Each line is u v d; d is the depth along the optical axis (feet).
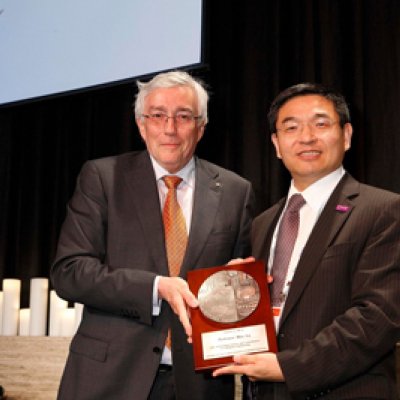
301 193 6.16
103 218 6.55
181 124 6.66
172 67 9.31
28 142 12.46
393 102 9.49
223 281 5.83
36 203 12.21
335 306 5.45
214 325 5.68
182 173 6.88
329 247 5.60
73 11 10.43
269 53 10.59
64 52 10.35
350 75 9.89
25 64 10.69
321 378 5.12
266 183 10.46
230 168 10.78
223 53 10.98
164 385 6.23
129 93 11.77
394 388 5.41
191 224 6.50
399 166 9.31
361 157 9.58
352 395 5.26
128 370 6.08
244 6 10.94
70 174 12.19
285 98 6.30
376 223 5.55
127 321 6.21
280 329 5.63
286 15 10.62
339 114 6.17
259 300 5.74
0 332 10.34
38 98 10.44
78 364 6.16
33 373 9.62
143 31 9.70
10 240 12.35
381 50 9.70
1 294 10.41
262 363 5.28
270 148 10.41
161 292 5.92
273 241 6.29
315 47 10.23
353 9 9.97
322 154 6.01
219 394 6.33
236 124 10.82
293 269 5.89
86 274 6.15
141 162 6.86
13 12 11.01
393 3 9.72
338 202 5.85
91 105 12.18
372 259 5.40
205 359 5.57
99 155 12.00
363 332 5.13
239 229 6.78
